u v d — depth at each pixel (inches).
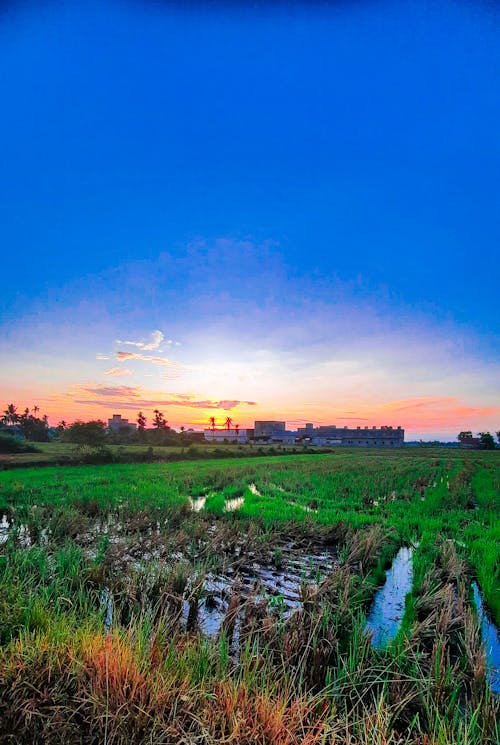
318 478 1159.0
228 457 2714.1
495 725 164.2
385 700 187.6
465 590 323.0
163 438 3484.3
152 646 199.5
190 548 434.6
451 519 607.2
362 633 230.5
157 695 158.9
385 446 6092.5
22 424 3097.9
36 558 347.3
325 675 201.0
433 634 249.3
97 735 149.4
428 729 166.1
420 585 331.0
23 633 205.6
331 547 479.5
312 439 6077.8
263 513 608.7
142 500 709.9
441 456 2942.9
